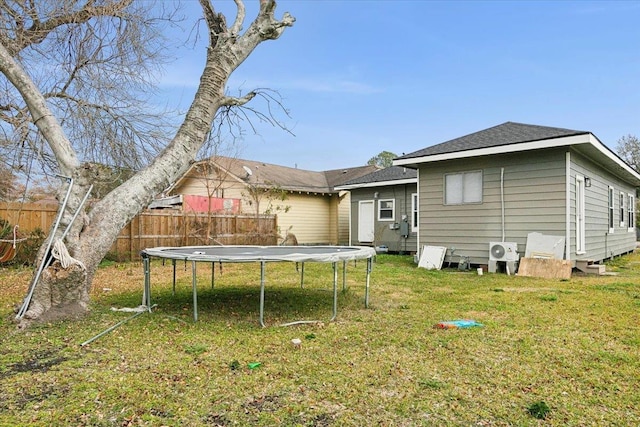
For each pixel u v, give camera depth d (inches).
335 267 181.0
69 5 225.3
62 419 87.4
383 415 90.4
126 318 177.5
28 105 177.2
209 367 119.6
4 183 304.7
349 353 132.5
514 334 154.3
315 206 714.2
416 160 394.3
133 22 257.0
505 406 95.0
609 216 464.4
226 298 231.3
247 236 548.1
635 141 1230.3
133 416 89.2
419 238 414.9
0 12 210.7
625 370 117.7
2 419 86.8
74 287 174.1
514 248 340.2
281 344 142.3
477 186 372.8
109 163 289.3
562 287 268.2
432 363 123.1
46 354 130.2
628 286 267.1
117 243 430.3
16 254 362.0
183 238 479.8
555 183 327.9
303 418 88.8
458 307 204.8
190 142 205.0
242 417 89.1
